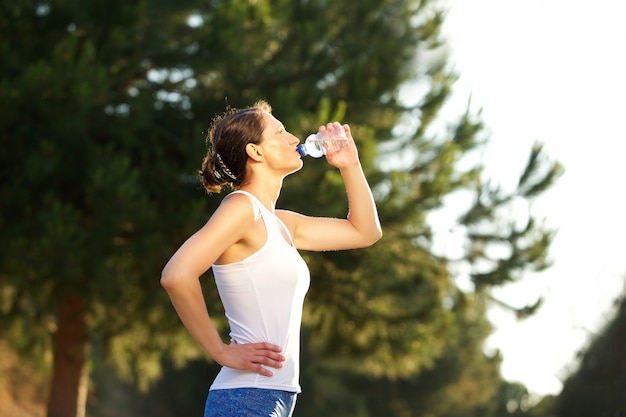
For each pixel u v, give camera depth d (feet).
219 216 12.11
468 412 133.39
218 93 46.29
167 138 46.57
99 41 43.57
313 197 41.81
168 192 45.09
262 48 46.75
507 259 52.90
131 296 47.24
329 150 13.99
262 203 12.78
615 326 63.67
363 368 53.72
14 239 41.70
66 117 39.99
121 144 45.09
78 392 50.93
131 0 44.65
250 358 12.00
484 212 53.06
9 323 49.62
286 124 41.81
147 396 103.24
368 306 50.16
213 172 13.21
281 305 12.39
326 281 48.83
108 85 41.04
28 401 75.66
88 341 50.01
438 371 126.11
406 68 50.21
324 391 119.34
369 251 47.34
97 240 41.09
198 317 11.81
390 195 47.06
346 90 47.14
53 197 42.16
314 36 47.03
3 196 41.91
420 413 126.93
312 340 53.11
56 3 42.01
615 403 63.41
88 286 42.96
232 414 12.05
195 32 47.06
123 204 40.14
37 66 38.99
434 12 50.93
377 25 49.26
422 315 51.06
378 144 49.75
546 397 68.59
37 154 40.11
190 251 11.81
